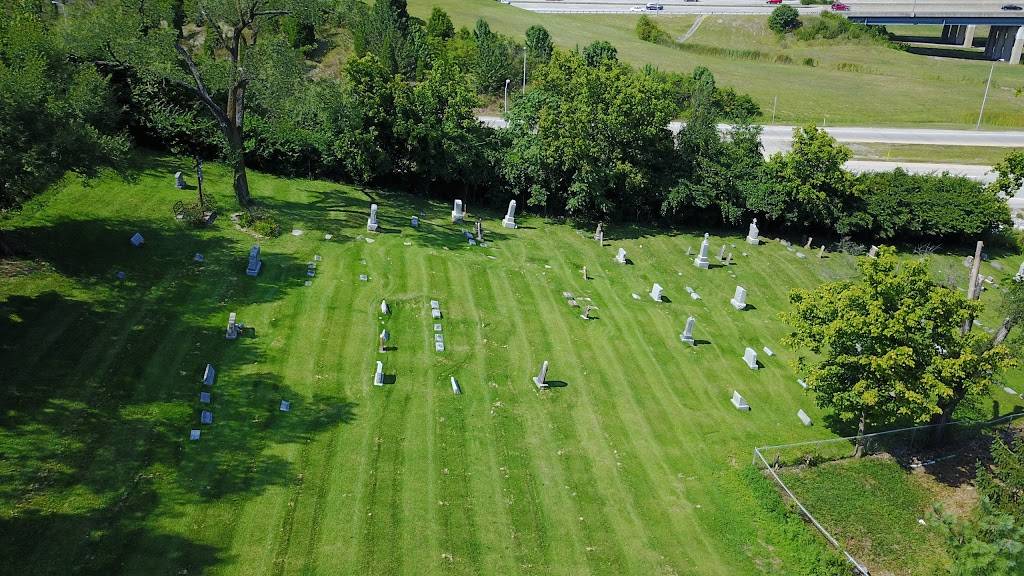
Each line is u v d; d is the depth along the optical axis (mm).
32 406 23625
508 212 46938
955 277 48031
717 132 54188
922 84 94062
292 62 40750
